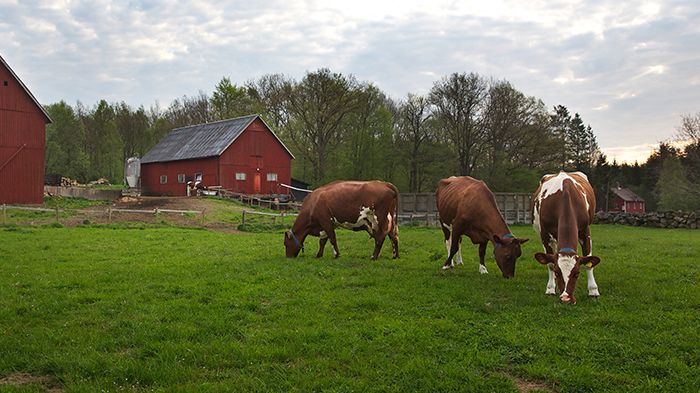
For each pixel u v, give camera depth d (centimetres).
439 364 626
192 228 2456
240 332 744
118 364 620
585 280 1086
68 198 3781
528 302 895
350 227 1434
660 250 1653
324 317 811
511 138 5247
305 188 5397
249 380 581
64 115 6338
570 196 957
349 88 5541
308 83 5516
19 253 1486
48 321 805
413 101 5534
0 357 645
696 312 828
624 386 566
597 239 2150
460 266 1300
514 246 1095
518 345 680
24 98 3416
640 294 952
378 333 731
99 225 2381
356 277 1119
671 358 632
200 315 822
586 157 8431
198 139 5191
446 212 1259
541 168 5422
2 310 843
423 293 966
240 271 1200
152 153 5584
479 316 813
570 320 786
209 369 620
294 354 655
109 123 7250
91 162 7169
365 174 5891
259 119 4847
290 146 6369
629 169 10269
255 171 4816
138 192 5322
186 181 4991
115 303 904
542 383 591
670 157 5872
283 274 1156
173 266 1277
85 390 558
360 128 5928
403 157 5559
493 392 561
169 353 656
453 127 5275
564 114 8869
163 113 8725
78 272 1188
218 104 7738
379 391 561
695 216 3089
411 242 1894
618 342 689
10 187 3359
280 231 2489
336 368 620
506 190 5203
